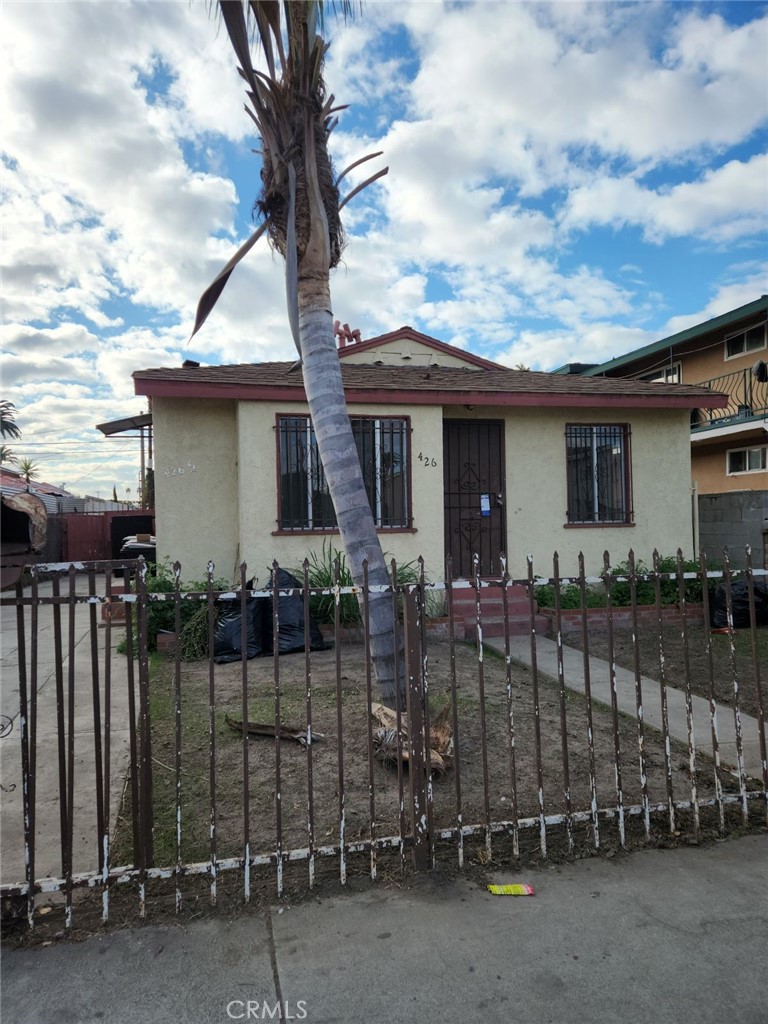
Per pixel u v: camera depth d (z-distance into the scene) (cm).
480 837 338
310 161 495
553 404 982
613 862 318
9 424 3431
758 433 1580
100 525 2333
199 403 901
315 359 507
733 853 327
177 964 248
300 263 506
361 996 232
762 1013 224
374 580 487
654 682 632
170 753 461
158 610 773
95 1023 221
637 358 2108
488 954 253
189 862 318
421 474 936
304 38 474
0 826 361
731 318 1708
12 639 913
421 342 1317
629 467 1060
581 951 254
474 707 553
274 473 876
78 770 438
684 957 250
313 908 281
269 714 534
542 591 958
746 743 476
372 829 301
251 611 749
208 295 525
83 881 270
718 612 880
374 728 453
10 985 238
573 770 427
